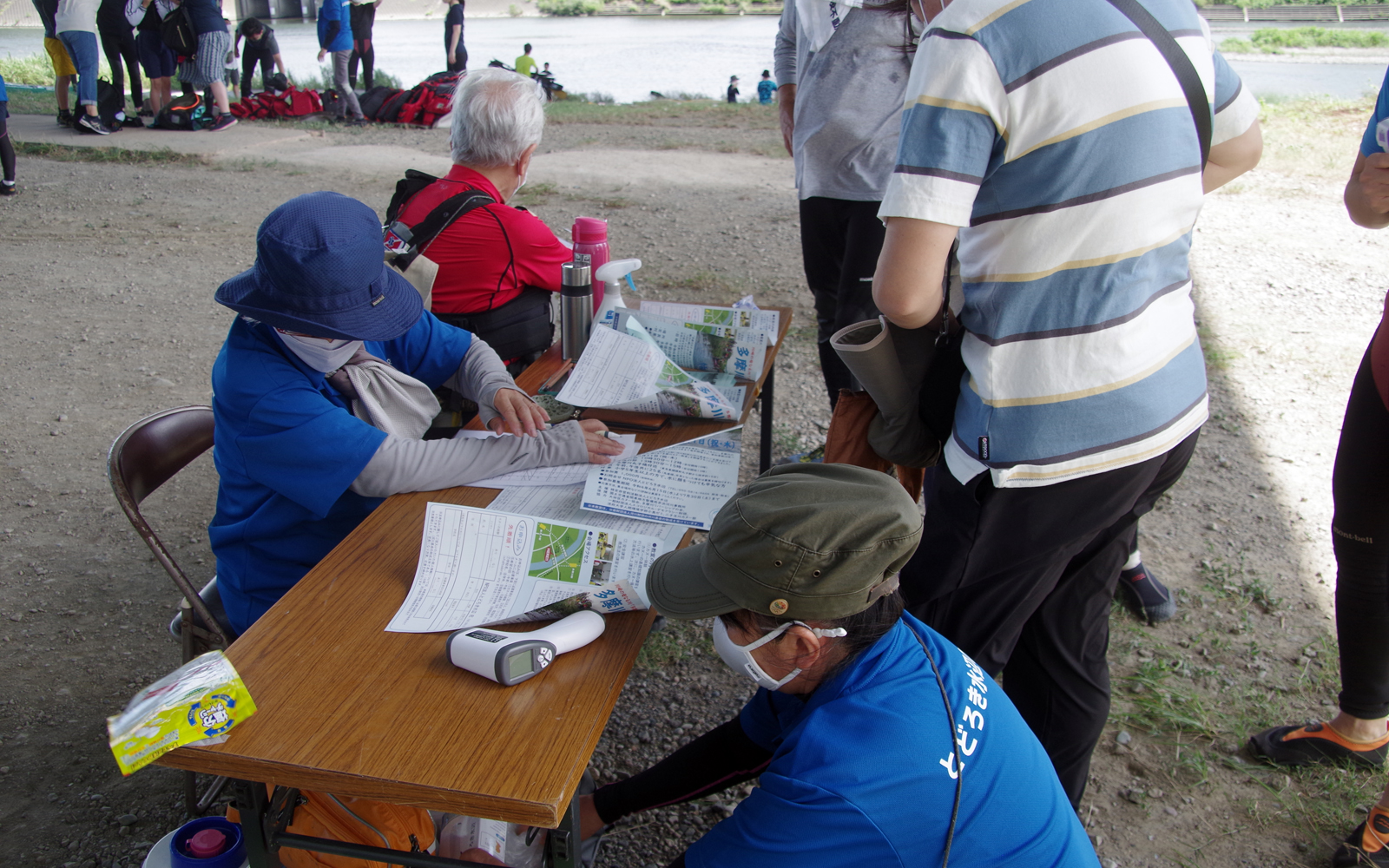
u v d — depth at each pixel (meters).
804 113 3.24
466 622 1.47
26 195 8.15
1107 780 2.42
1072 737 1.90
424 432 2.07
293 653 1.40
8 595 3.07
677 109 13.80
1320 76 18.39
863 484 1.23
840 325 3.35
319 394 1.86
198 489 3.78
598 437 1.98
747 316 2.44
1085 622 1.84
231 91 15.08
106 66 18.41
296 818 1.47
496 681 1.34
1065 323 1.49
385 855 1.36
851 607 1.22
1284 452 4.06
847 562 1.19
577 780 1.20
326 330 1.71
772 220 7.68
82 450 4.02
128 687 2.68
